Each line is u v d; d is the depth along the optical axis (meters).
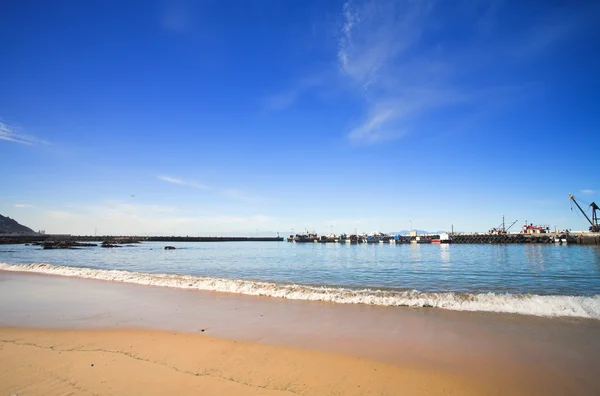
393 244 157.00
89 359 8.60
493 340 10.33
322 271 35.16
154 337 10.58
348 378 7.64
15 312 14.24
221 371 7.93
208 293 18.78
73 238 176.75
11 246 106.31
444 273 32.97
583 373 7.95
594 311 13.70
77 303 16.16
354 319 12.94
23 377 7.46
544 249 91.12
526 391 7.11
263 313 13.98
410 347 9.72
